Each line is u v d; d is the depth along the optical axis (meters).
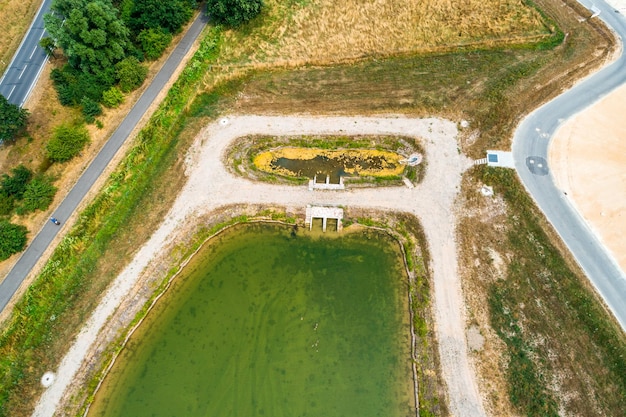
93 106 52.44
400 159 51.59
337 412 37.75
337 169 51.25
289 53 61.28
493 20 63.75
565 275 41.78
